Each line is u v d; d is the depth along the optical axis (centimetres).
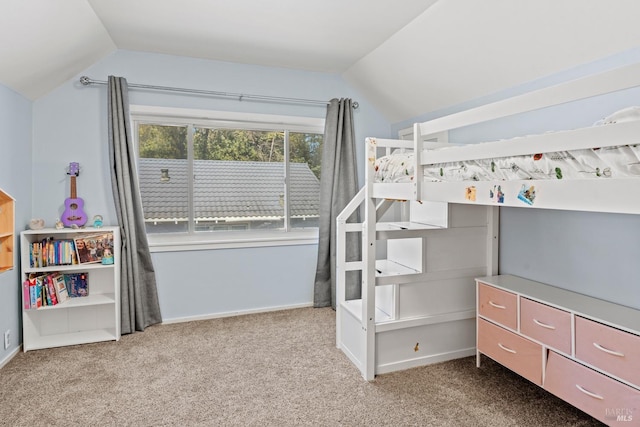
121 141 297
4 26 195
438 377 230
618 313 174
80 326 302
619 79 107
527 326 203
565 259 218
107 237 292
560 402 202
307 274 376
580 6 179
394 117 382
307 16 251
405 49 286
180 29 272
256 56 325
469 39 239
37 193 291
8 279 253
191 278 336
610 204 106
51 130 293
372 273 228
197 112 330
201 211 347
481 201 153
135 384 222
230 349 273
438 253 246
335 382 225
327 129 362
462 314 253
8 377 230
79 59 280
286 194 375
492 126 264
